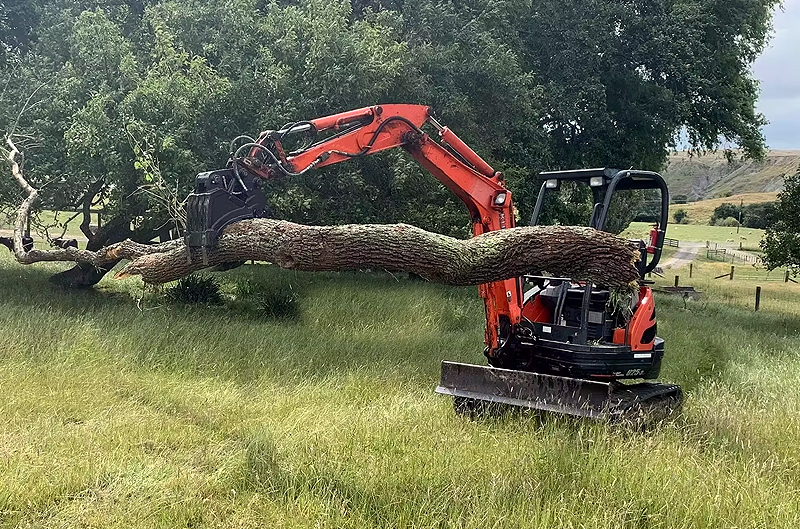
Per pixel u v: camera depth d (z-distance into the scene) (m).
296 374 8.02
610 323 6.74
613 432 5.68
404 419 6.29
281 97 11.20
